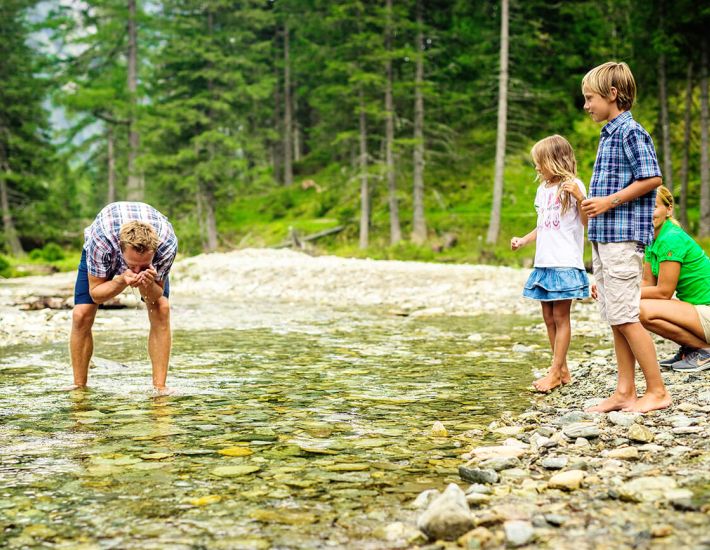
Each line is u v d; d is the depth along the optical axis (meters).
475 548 1.90
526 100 29.30
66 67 33.25
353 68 27.39
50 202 34.97
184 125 33.19
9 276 20.42
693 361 4.28
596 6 29.09
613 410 3.46
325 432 3.28
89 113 33.41
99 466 2.72
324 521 2.14
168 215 33.59
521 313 9.92
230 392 4.28
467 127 32.09
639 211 3.32
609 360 5.20
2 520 2.15
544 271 4.30
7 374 4.88
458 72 30.77
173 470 2.67
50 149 36.09
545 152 4.27
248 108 35.44
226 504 2.29
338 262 18.84
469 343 6.64
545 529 1.98
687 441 2.78
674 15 20.08
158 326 4.37
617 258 3.33
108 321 8.26
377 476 2.60
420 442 3.10
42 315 8.82
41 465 2.73
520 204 28.12
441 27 29.41
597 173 3.44
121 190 41.34
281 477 2.58
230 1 35.09
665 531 1.88
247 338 7.07
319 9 32.19
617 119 3.38
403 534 2.02
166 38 33.62
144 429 3.32
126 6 33.12
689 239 4.32
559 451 2.82
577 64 29.61
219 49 33.91
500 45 26.78
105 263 4.09
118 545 1.96
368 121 29.69
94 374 4.89
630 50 22.50
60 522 2.14
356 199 31.44
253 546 1.95
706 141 20.16
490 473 2.48
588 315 9.06
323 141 33.62
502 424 3.43
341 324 8.49
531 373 4.95
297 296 13.54
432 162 28.11
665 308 4.24
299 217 34.16
